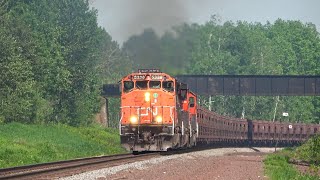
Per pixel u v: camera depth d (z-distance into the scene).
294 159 154.75
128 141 130.12
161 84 130.00
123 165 93.31
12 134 185.00
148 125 128.62
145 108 129.25
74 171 81.62
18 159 111.81
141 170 85.69
